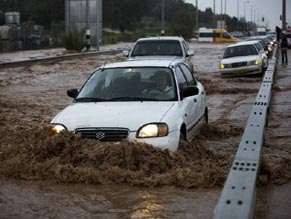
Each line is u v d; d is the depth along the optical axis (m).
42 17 151.38
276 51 50.88
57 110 22.67
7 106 23.75
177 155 11.51
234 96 27.28
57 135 11.74
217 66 52.44
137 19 176.88
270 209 9.34
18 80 37.75
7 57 66.19
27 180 11.05
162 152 11.26
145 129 11.41
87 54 69.00
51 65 53.03
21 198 10.03
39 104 24.67
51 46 102.12
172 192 10.21
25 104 24.55
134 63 14.54
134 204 9.59
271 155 13.11
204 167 11.22
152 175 10.82
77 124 11.80
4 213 9.26
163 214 9.08
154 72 13.88
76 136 11.63
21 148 12.03
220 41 132.50
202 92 15.91
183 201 9.72
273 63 31.78
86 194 10.18
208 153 12.63
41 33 111.50
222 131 16.33
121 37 132.62
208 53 80.25
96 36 83.31
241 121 19.14
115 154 11.16
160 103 12.70
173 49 29.05
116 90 13.38
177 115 12.21
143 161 11.05
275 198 9.95
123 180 10.70
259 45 42.25
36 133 12.54
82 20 82.69
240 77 37.97
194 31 150.75
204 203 9.59
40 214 9.19
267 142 14.88
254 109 13.05
